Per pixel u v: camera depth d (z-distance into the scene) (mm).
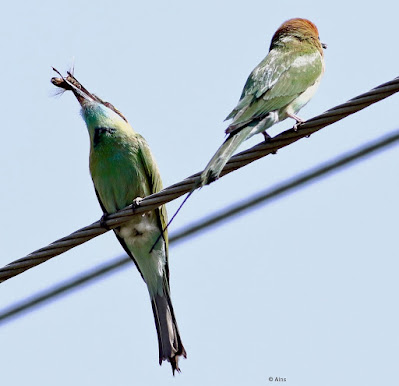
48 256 9469
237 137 10133
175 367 11508
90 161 11938
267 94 11086
